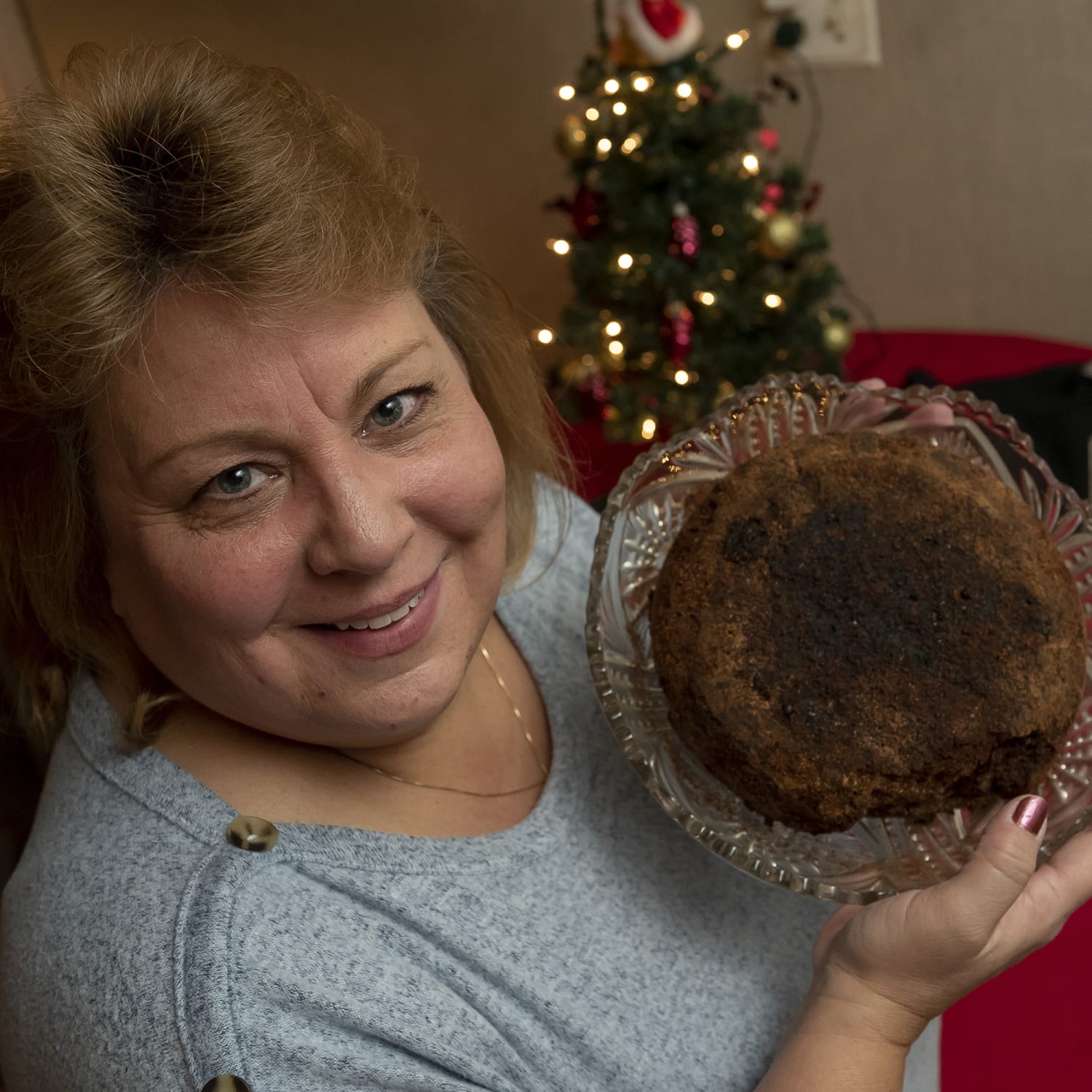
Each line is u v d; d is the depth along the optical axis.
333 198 0.52
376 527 0.54
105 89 0.53
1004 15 2.06
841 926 0.69
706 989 0.71
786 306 1.83
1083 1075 1.04
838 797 0.63
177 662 0.61
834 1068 0.63
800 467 0.69
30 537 0.61
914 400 0.80
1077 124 2.12
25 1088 0.62
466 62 2.33
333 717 0.60
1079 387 1.67
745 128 1.78
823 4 2.15
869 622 0.64
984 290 2.38
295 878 0.62
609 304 1.88
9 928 0.65
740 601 0.65
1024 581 0.66
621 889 0.72
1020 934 0.65
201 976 0.55
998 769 0.65
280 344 0.51
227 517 0.54
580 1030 0.66
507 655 0.81
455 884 0.66
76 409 0.54
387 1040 0.60
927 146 2.25
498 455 0.63
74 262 0.49
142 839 0.63
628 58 1.75
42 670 0.74
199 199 0.49
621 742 0.67
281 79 0.58
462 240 0.70
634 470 0.76
